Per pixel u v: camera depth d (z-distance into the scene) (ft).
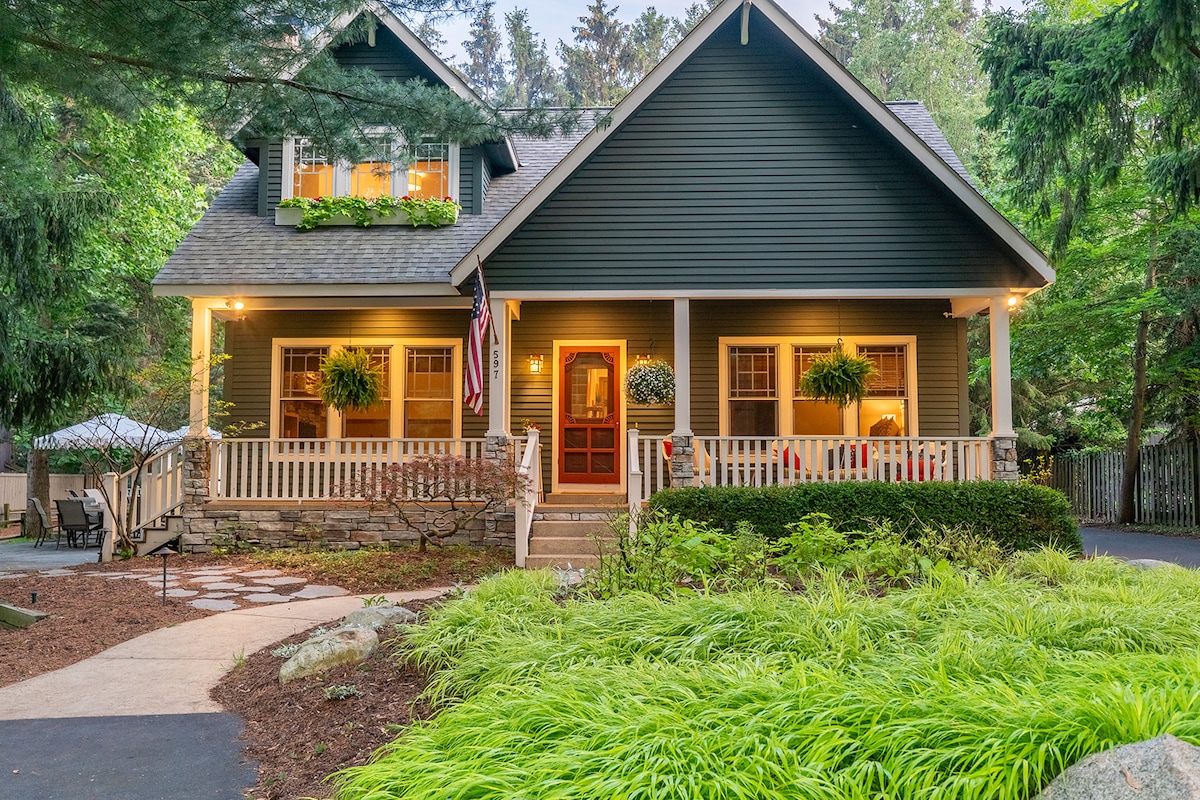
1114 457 64.69
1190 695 10.62
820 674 12.65
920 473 40.86
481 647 16.83
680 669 13.78
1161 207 57.88
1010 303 40.86
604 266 39.34
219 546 40.57
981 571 24.27
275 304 44.01
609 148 39.96
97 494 67.82
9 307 44.27
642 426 44.96
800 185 39.40
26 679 20.12
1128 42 37.24
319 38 29.60
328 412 45.65
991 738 9.96
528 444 39.34
